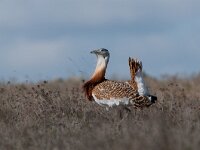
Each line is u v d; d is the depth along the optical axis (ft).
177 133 110.11
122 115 139.33
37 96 157.99
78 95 162.91
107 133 114.01
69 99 156.56
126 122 128.26
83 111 144.87
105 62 149.38
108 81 146.30
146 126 115.85
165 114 135.95
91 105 150.61
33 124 130.00
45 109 145.69
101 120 134.10
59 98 156.66
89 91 148.05
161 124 109.70
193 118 132.26
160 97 167.12
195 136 105.81
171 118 133.08
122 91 141.79
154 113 135.64
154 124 112.57
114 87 143.02
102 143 106.32
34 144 112.27
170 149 100.78
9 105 150.00
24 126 126.52
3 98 162.81
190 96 193.06
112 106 142.61
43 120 135.23
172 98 167.43
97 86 146.30
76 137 117.39
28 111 144.77
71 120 136.46
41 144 112.16
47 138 116.78
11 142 113.80
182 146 100.73
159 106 149.69
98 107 148.77
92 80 148.87
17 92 176.65
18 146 112.68
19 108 147.33
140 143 101.65
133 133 108.58
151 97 143.02
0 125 131.75
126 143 102.73
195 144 101.24
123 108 142.72
